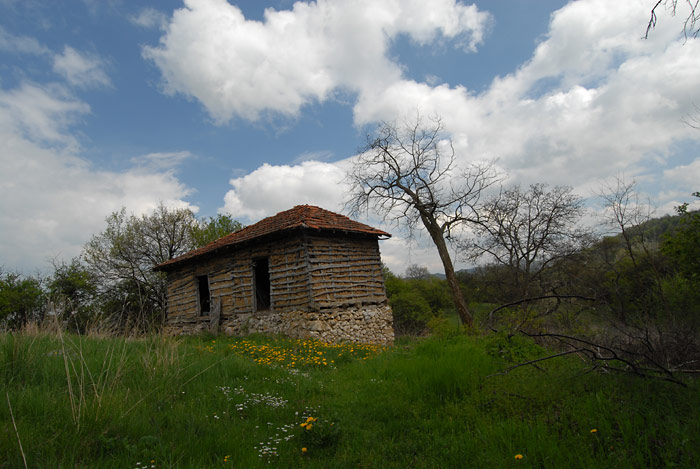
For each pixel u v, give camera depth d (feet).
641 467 10.22
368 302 50.01
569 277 47.44
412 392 18.29
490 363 19.65
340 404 18.17
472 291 79.36
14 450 10.46
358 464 12.31
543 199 66.13
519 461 11.13
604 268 37.81
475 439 12.88
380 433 14.65
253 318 48.57
